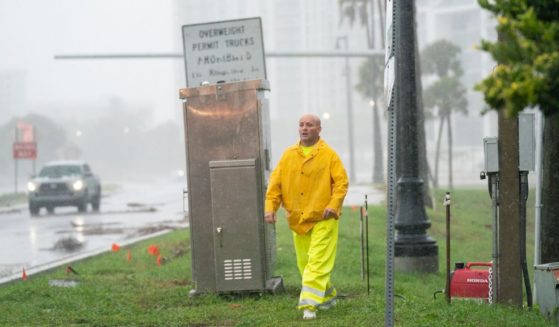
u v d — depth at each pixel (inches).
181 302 751.1
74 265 1119.6
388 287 450.6
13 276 1016.9
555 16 354.6
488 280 700.0
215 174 751.1
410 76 1136.8
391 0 462.0
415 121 1136.2
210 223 766.5
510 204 663.1
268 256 761.6
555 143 735.1
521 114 666.2
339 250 1259.2
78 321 678.5
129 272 1038.4
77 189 2600.9
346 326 589.6
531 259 1445.6
